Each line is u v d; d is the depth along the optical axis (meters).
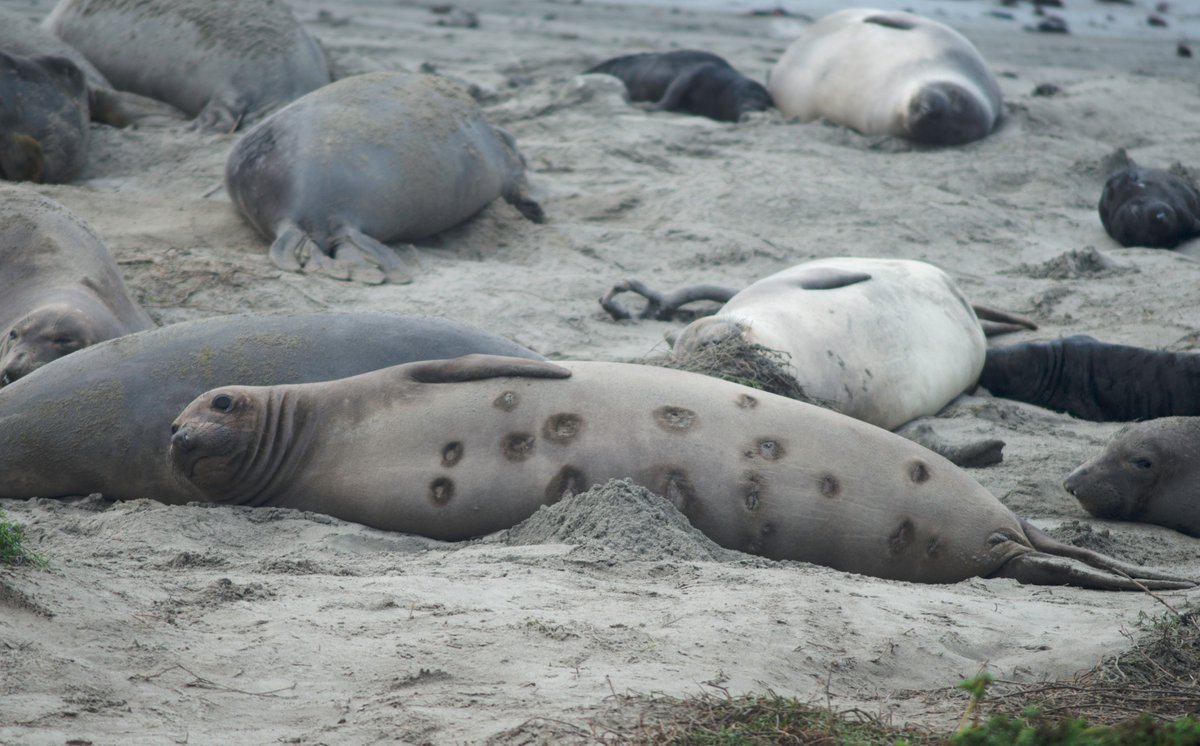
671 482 21.53
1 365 27.25
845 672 15.63
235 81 54.09
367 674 14.47
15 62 47.00
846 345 30.86
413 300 36.72
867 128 62.03
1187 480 25.84
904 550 21.61
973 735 12.76
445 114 43.66
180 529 21.08
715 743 12.94
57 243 32.00
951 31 64.88
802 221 47.00
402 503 22.06
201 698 13.63
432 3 123.25
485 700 13.84
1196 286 41.50
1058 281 43.06
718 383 22.98
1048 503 27.08
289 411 22.97
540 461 21.80
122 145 50.44
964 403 33.88
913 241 45.94
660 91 68.56
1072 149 58.78
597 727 13.09
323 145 40.97
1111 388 34.22
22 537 18.05
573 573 18.70
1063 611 18.92
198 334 25.30
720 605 17.28
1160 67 99.94
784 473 21.62
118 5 56.16
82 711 12.96
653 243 43.91
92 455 23.83
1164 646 16.70
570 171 53.22
